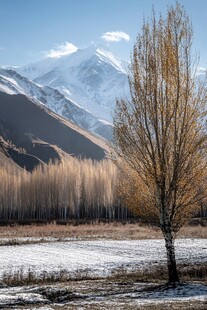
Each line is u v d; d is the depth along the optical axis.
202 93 21.25
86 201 111.19
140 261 33.84
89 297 18.33
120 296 18.27
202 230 66.44
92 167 122.62
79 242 51.00
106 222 96.31
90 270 29.31
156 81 21.28
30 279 24.70
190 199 21.34
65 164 124.06
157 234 63.03
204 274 25.78
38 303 17.45
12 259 35.84
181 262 32.72
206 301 16.30
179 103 21.19
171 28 21.66
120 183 22.61
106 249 43.53
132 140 21.55
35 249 43.78
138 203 22.11
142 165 21.64
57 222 95.56
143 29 22.00
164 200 21.23
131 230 70.56
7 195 112.69
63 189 110.50
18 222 97.00
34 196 112.56
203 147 20.95
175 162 21.03
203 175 21.02
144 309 14.91
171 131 21.16
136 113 21.39
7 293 19.72
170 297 17.59
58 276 26.34
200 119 21.11
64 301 17.83
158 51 21.59
